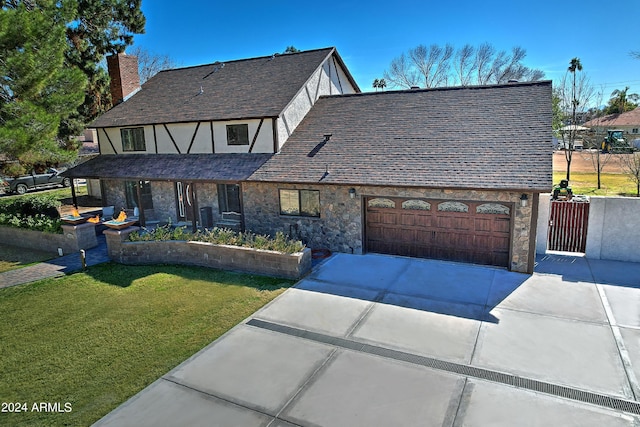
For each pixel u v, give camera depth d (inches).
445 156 499.8
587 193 870.4
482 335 320.2
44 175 1203.2
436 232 499.2
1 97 615.5
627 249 474.6
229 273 480.7
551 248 520.4
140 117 749.9
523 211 439.5
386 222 524.4
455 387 256.7
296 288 428.5
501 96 586.9
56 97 621.9
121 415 240.2
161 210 763.4
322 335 329.7
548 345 301.7
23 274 496.7
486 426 221.0
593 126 1414.9
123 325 355.6
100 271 501.0
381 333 329.4
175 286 443.8
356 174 514.9
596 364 275.7
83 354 310.2
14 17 563.5
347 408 239.9
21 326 359.3
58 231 592.7
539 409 233.5
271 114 611.8
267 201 587.2
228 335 333.7
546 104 540.1
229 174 605.6
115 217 798.5
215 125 673.6
